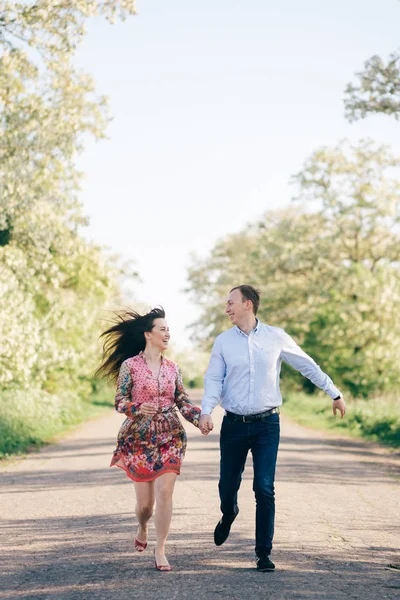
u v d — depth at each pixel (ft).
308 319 149.79
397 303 141.90
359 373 141.69
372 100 70.38
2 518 31.86
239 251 243.40
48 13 60.70
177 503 35.24
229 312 24.59
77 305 113.70
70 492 38.93
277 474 45.39
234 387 24.04
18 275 90.84
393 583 21.47
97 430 83.30
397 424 76.74
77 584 21.13
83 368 115.44
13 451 59.36
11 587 20.86
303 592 20.21
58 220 89.66
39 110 72.13
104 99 72.64
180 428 23.93
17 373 83.25
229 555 24.90
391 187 146.82
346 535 28.43
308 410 120.78
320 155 147.02
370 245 149.38
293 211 209.56
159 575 22.17
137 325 24.44
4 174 76.38
